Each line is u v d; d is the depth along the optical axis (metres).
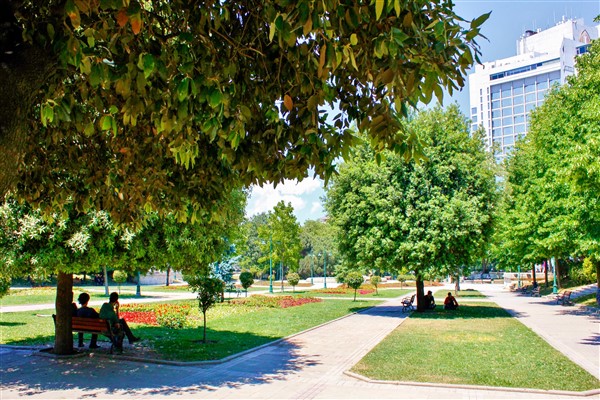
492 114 132.50
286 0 3.20
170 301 31.86
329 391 8.34
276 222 44.03
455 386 8.45
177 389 8.52
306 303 29.91
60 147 5.54
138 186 5.72
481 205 22.33
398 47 3.17
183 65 3.64
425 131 22.72
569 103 19.27
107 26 3.89
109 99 5.05
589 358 11.20
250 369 10.21
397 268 22.31
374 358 11.13
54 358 11.18
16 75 2.61
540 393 8.03
